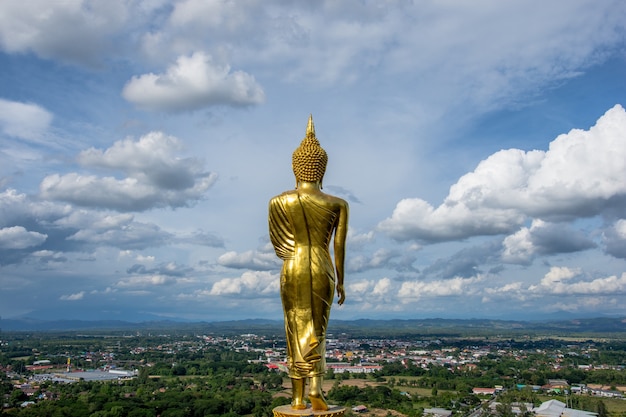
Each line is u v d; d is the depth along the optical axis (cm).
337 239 2372
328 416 2205
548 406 10781
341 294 2403
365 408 11062
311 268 2311
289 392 12588
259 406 9950
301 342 2286
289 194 2347
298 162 2400
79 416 8806
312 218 2330
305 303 2302
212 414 9450
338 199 2372
